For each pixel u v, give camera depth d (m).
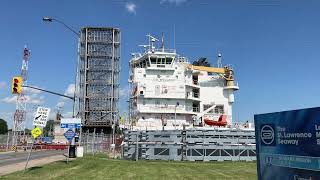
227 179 21.75
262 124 10.45
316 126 8.65
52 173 23.86
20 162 34.72
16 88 30.98
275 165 9.88
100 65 77.88
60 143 93.44
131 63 65.12
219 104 66.38
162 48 61.47
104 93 77.62
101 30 77.75
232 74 67.19
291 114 9.43
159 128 52.16
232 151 42.84
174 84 59.81
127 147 44.47
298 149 9.15
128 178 21.72
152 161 40.03
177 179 21.53
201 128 44.44
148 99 59.00
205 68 66.81
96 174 23.62
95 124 76.56
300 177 9.05
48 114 25.36
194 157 42.12
